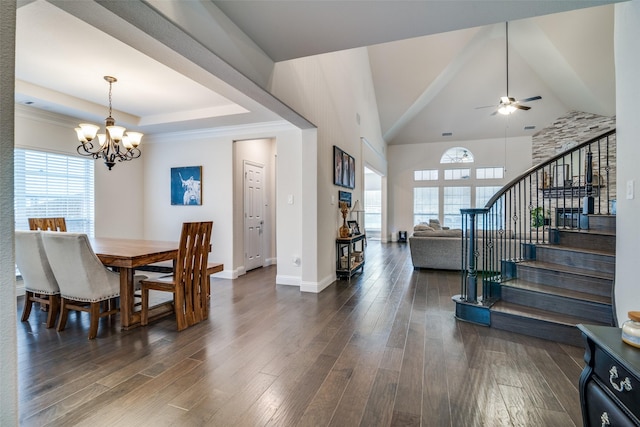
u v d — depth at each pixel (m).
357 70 6.45
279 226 4.72
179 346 2.54
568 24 5.41
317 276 4.22
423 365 2.22
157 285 2.94
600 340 1.19
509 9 1.96
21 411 1.71
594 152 8.24
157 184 5.45
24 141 3.92
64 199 4.37
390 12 2.02
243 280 4.93
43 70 3.14
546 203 8.80
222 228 5.08
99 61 2.95
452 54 7.00
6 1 0.88
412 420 1.64
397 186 10.95
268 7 2.00
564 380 2.02
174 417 1.67
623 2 1.96
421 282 4.75
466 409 1.73
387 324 3.02
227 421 1.64
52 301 2.96
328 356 2.36
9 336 0.88
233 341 2.63
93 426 1.60
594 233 3.17
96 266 2.73
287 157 4.68
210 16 1.99
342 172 5.28
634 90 1.84
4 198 0.87
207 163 5.15
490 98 8.76
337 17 2.09
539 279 3.19
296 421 1.64
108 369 2.17
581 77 6.57
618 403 1.08
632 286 1.85
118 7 1.57
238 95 3.45
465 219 3.67
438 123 9.83
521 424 1.61
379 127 9.02
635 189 1.81
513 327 2.80
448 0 1.86
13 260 0.90
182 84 3.52
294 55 2.71
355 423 1.62
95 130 3.36
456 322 3.07
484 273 3.20
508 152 9.83
